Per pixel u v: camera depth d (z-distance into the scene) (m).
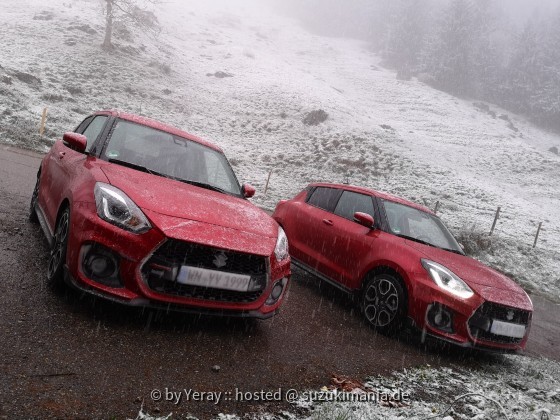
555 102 73.62
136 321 3.36
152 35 54.28
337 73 74.56
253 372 3.07
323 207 6.25
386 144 34.59
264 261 3.46
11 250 4.25
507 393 3.75
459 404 3.34
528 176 38.34
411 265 4.62
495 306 4.37
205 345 3.29
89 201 3.25
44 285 3.58
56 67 32.50
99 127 4.62
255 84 47.66
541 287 13.59
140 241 3.04
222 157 5.03
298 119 37.81
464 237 16.62
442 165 33.00
